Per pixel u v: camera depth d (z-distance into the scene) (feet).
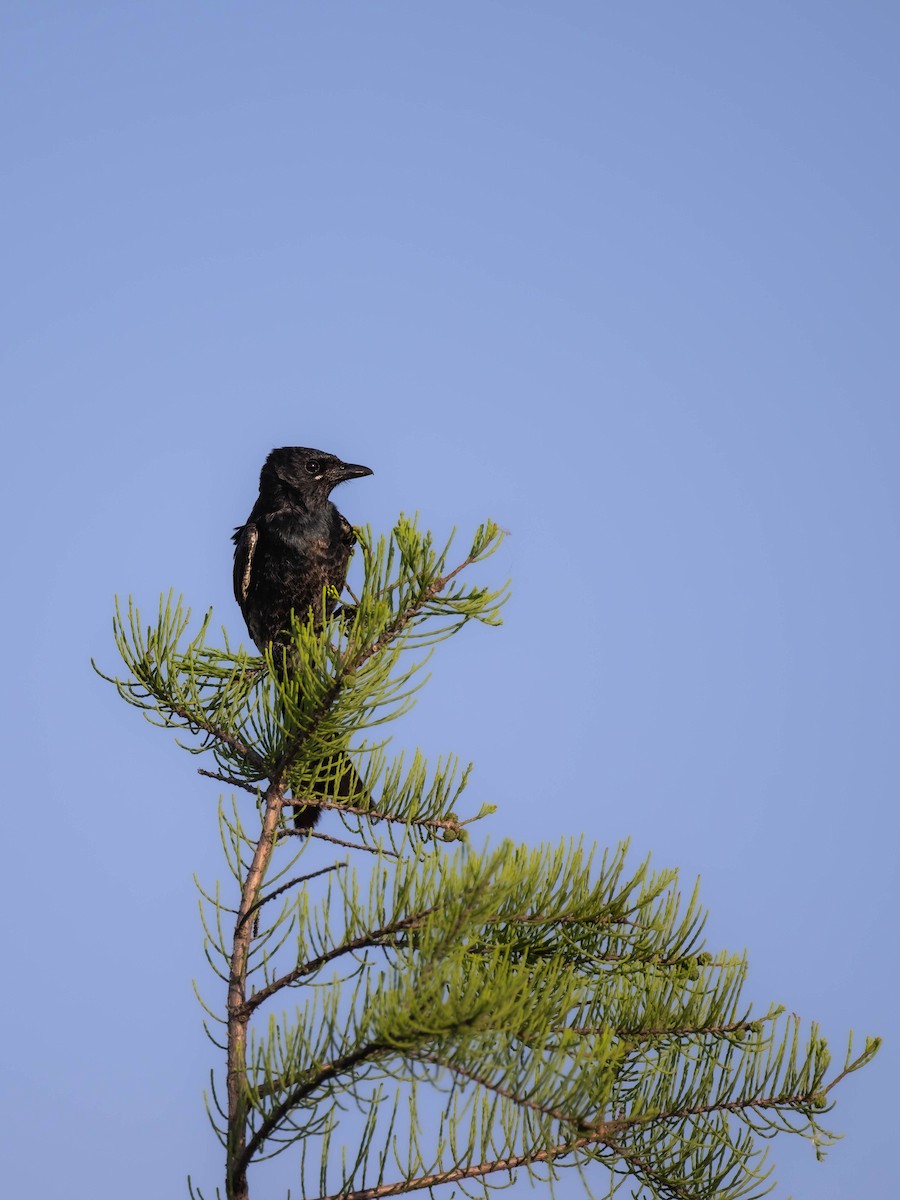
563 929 22.38
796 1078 21.31
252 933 23.81
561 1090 18.48
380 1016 17.94
